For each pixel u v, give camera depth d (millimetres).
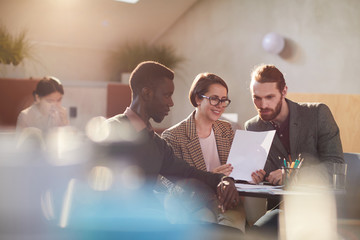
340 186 1640
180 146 2170
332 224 1837
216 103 2180
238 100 5305
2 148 890
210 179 1690
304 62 4559
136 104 1468
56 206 930
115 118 1416
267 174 2137
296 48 4633
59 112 3168
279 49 4695
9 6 5262
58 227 945
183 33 6117
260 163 1827
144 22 6102
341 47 4207
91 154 1277
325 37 4352
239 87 5289
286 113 2215
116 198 1281
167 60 5895
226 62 5469
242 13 5242
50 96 3139
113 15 5797
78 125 4777
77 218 1071
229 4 5414
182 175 1709
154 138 1588
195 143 2172
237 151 1909
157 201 1450
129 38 6359
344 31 4176
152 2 5672
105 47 6426
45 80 3143
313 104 2250
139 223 1180
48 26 5762
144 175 1416
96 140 1337
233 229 1440
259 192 1541
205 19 5762
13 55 4168
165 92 1473
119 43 6398
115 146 1347
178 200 1830
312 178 1831
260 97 2139
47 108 3141
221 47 5535
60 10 5508
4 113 4012
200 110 2221
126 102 4633
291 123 2178
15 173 829
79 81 6332
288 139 2232
